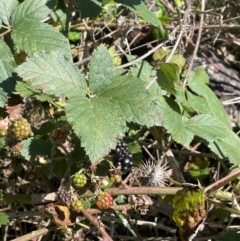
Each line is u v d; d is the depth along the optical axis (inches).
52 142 17.9
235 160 19.5
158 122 16.0
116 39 25.7
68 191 16.8
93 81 16.8
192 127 19.5
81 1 22.9
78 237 22.5
